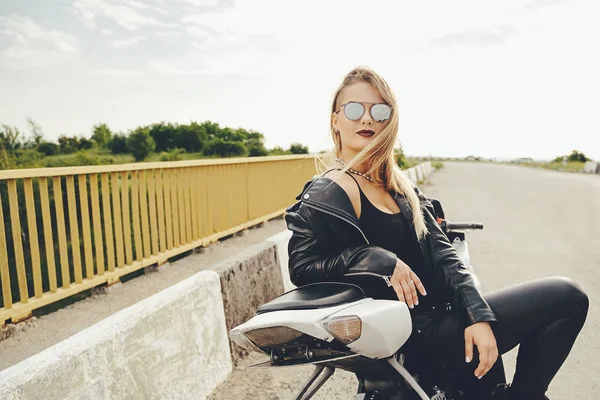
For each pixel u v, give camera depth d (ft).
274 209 34.19
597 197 50.60
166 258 21.66
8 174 14.32
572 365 11.76
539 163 151.33
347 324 5.22
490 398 6.47
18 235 14.79
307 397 6.54
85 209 17.34
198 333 10.01
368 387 6.19
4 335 13.94
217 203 26.63
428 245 6.38
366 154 6.16
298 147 64.85
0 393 5.73
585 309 5.98
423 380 6.31
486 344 5.68
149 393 8.27
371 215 6.10
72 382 6.76
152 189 20.94
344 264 5.77
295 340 5.47
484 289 18.08
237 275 12.16
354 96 6.43
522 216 36.45
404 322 5.50
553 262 21.95
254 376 10.96
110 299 17.48
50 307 20.04
